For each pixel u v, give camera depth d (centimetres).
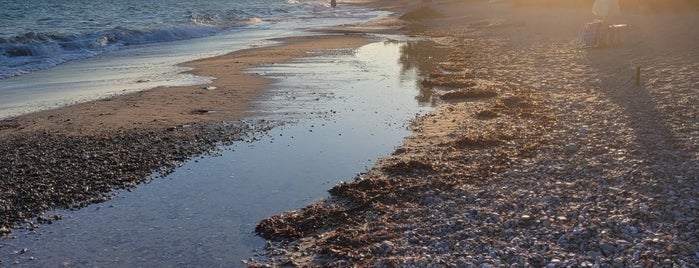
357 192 814
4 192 865
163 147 1090
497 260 579
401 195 793
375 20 4909
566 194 744
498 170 869
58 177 932
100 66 2223
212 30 3784
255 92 1602
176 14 5106
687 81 1379
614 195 724
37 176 938
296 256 645
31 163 1005
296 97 1522
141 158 1024
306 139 1130
